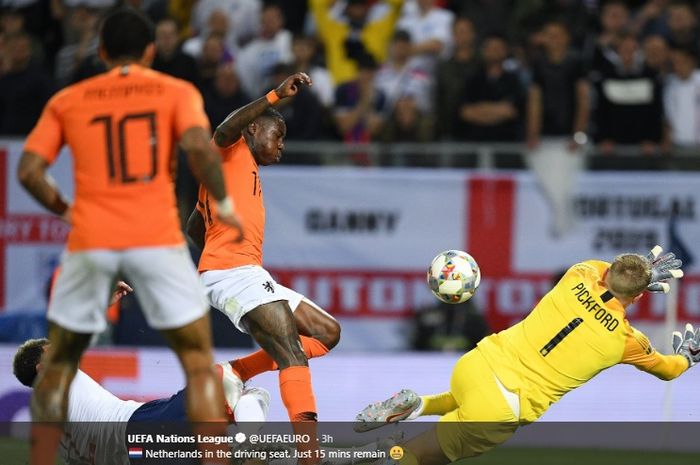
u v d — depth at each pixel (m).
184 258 20.31
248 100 42.66
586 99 42.66
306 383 24.92
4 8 48.09
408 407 25.38
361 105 43.91
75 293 20.28
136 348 37.97
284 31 47.06
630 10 49.91
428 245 40.06
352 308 40.09
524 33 47.25
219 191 19.86
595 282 25.27
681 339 26.52
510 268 40.00
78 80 42.44
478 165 40.12
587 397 36.50
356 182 40.12
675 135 44.28
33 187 20.00
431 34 46.31
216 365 25.08
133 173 19.89
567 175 40.00
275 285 26.08
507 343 25.36
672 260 25.78
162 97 20.06
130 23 20.72
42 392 20.75
